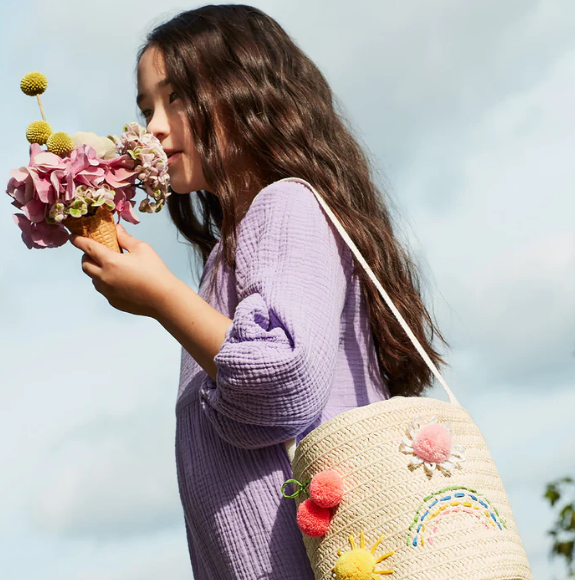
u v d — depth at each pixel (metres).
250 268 1.79
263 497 1.76
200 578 1.98
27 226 1.87
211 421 1.75
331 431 1.64
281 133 2.10
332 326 1.71
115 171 1.93
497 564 1.56
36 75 1.99
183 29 2.16
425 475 1.60
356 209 2.12
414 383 2.07
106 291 1.85
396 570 1.56
